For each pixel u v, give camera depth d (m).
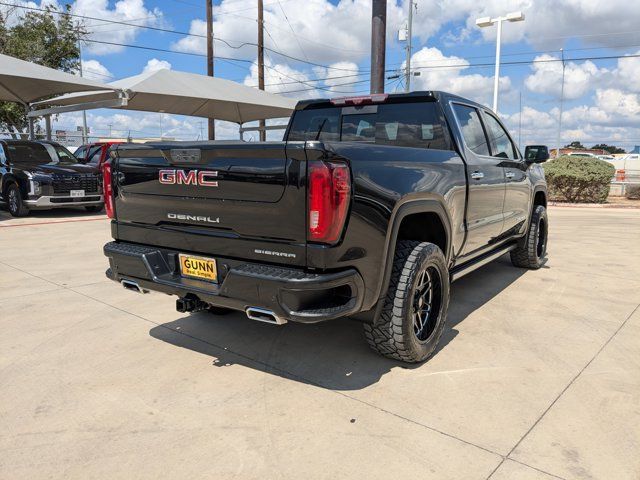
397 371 3.29
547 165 16.83
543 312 4.51
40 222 10.51
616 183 19.23
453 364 3.39
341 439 2.52
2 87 13.63
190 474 2.26
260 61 24.72
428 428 2.61
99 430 2.61
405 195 3.02
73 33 24.36
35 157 11.92
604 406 2.83
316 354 3.56
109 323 4.19
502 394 2.97
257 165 2.75
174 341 3.80
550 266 6.40
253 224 2.82
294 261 2.71
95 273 5.92
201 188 2.99
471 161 4.05
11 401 2.91
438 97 4.02
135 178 3.36
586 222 11.09
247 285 2.75
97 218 11.24
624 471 2.27
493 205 4.53
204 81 16.67
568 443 2.48
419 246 3.28
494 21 18.80
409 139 4.17
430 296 3.49
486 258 4.70
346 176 2.63
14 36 22.86
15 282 5.49
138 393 3.00
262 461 2.35
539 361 3.44
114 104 13.88
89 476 2.25
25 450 2.44
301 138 4.78
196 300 3.16
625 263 6.57
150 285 3.30
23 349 3.65
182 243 3.20
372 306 3.01
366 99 4.34
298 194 2.62
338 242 2.64
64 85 13.62
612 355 3.54
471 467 2.29
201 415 2.75
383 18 10.14
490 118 4.86
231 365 3.38
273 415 2.75
